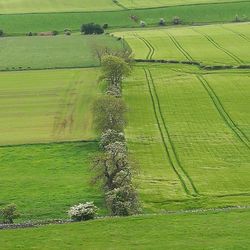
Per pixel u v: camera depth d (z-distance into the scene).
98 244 61.91
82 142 115.19
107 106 114.12
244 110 137.00
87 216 73.31
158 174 97.81
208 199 85.75
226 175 96.81
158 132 122.06
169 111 137.75
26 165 104.12
